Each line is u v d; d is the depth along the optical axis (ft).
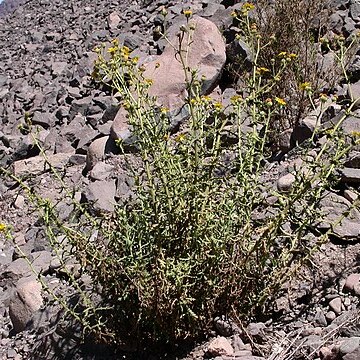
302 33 19.34
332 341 9.86
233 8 26.37
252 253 11.00
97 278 11.24
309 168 11.46
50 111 28.84
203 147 11.75
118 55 12.44
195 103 12.07
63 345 12.41
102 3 44.29
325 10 21.83
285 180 14.01
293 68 17.53
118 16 37.68
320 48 21.02
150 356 11.39
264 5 20.76
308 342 9.96
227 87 22.07
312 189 11.53
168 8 32.89
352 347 9.11
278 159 16.28
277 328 10.82
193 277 10.58
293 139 16.58
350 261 11.64
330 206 12.87
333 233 11.28
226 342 10.55
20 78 35.50
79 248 11.29
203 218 10.91
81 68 30.42
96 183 18.67
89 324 11.65
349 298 10.77
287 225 12.52
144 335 11.35
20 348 13.39
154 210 10.98
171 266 10.61
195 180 10.96
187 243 10.88
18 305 14.30
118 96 24.43
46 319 13.64
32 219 20.44
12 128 29.01
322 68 18.52
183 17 29.25
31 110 29.73
